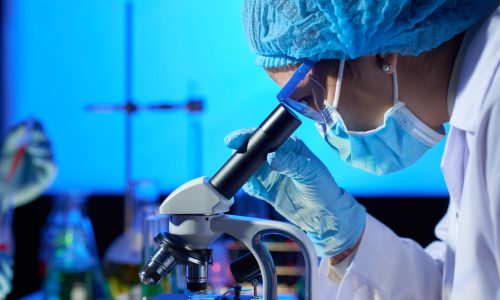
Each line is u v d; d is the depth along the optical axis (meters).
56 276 2.00
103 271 2.05
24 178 2.35
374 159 1.31
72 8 3.01
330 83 1.24
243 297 1.19
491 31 1.17
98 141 2.99
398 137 1.27
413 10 1.16
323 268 1.54
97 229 2.96
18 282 2.91
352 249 1.50
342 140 1.30
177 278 1.61
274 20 1.22
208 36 2.87
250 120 2.84
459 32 1.20
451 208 1.46
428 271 1.54
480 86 1.15
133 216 2.11
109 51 2.99
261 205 2.29
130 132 2.24
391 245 1.52
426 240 2.63
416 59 1.22
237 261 1.19
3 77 3.07
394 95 1.23
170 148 2.90
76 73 3.01
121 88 2.98
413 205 2.64
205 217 1.13
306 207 1.38
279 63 1.27
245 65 2.83
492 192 1.07
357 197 2.67
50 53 3.04
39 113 3.05
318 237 1.42
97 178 2.99
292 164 1.25
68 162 3.00
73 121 3.01
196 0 2.87
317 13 1.18
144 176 2.92
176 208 1.12
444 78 1.23
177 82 2.90
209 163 2.87
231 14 2.84
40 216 2.97
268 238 2.12
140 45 2.92
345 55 1.21
